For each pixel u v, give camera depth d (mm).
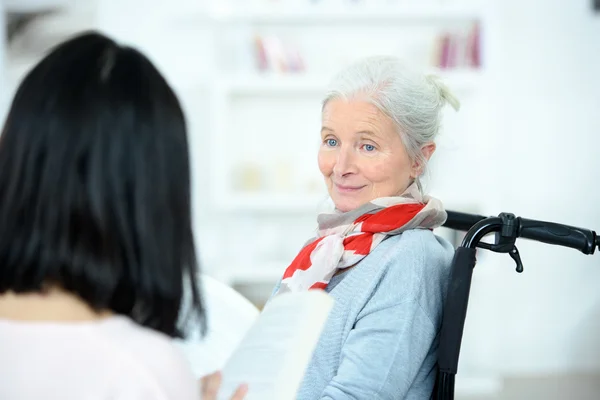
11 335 705
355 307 1378
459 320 1312
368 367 1296
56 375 688
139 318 756
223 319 1469
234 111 4305
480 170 4062
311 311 909
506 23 4230
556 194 4281
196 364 1418
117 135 711
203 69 4258
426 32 4242
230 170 4293
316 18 4156
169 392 699
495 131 4051
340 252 1451
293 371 887
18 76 4070
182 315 794
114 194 706
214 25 4246
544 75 4246
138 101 728
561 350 4348
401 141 1475
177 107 762
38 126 705
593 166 4270
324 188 4219
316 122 4305
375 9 4070
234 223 4348
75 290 714
